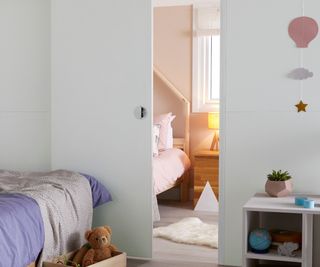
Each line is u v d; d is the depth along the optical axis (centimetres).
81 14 391
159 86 614
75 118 396
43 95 416
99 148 391
